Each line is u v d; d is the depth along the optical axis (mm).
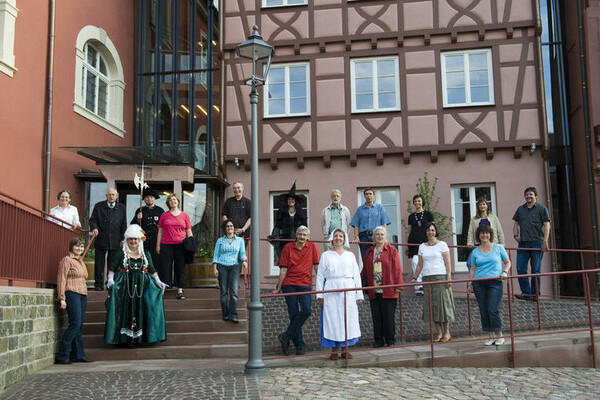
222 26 15023
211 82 15688
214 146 15344
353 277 7863
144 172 13297
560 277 14633
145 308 8812
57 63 12844
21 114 11578
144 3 16344
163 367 7719
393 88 14383
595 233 13195
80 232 10461
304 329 9164
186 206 13875
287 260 8148
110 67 15234
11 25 11297
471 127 13883
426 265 8570
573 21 14594
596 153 13375
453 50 14227
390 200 14117
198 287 12398
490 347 7863
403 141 14062
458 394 6238
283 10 14844
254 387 6312
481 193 13859
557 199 14883
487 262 8188
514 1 14039
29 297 7641
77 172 13367
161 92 15922
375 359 7633
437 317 8305
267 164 14531
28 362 7500
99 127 14336
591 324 8023
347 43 14492
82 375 7219
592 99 13461
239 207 10422
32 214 8227
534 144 13531
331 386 6414
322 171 14320
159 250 10039
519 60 13938
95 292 10148
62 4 13102
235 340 8977
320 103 14469
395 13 14453
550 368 7746
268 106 14727
